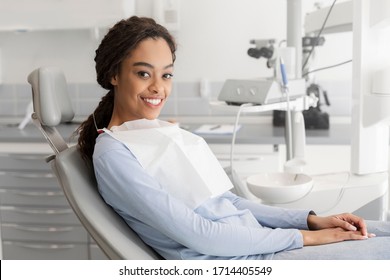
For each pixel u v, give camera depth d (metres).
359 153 1.85
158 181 1.32
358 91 1.81
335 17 2.09
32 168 2.85
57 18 3.05
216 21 3.20
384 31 1.77
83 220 1.26
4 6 3.09
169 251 1.33
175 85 3.28
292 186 1.63
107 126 1.49
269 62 2.51
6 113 3.42
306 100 1.98
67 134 2.83
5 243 2.93
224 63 3.23
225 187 1.47
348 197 1.75
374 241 1.40
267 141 2.72
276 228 1.50
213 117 3.27
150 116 1.41
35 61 3.37
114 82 1.41
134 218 1.33
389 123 1.79
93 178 1.38
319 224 1.52
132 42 1.34
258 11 3.15
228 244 1.28
